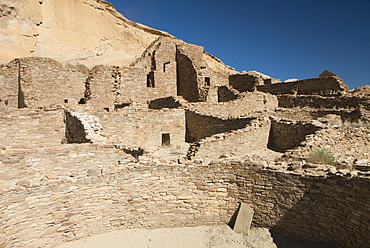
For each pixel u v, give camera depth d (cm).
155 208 773
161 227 777
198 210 786
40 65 1809
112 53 3600
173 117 1580
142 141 1461
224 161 794
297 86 2559
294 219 706
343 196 630
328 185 657
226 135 1165
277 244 692
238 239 718
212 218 789
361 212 593
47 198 664
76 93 1991
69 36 3344
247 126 1294
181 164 792
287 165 747
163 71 2494
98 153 900
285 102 2372
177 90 2592
